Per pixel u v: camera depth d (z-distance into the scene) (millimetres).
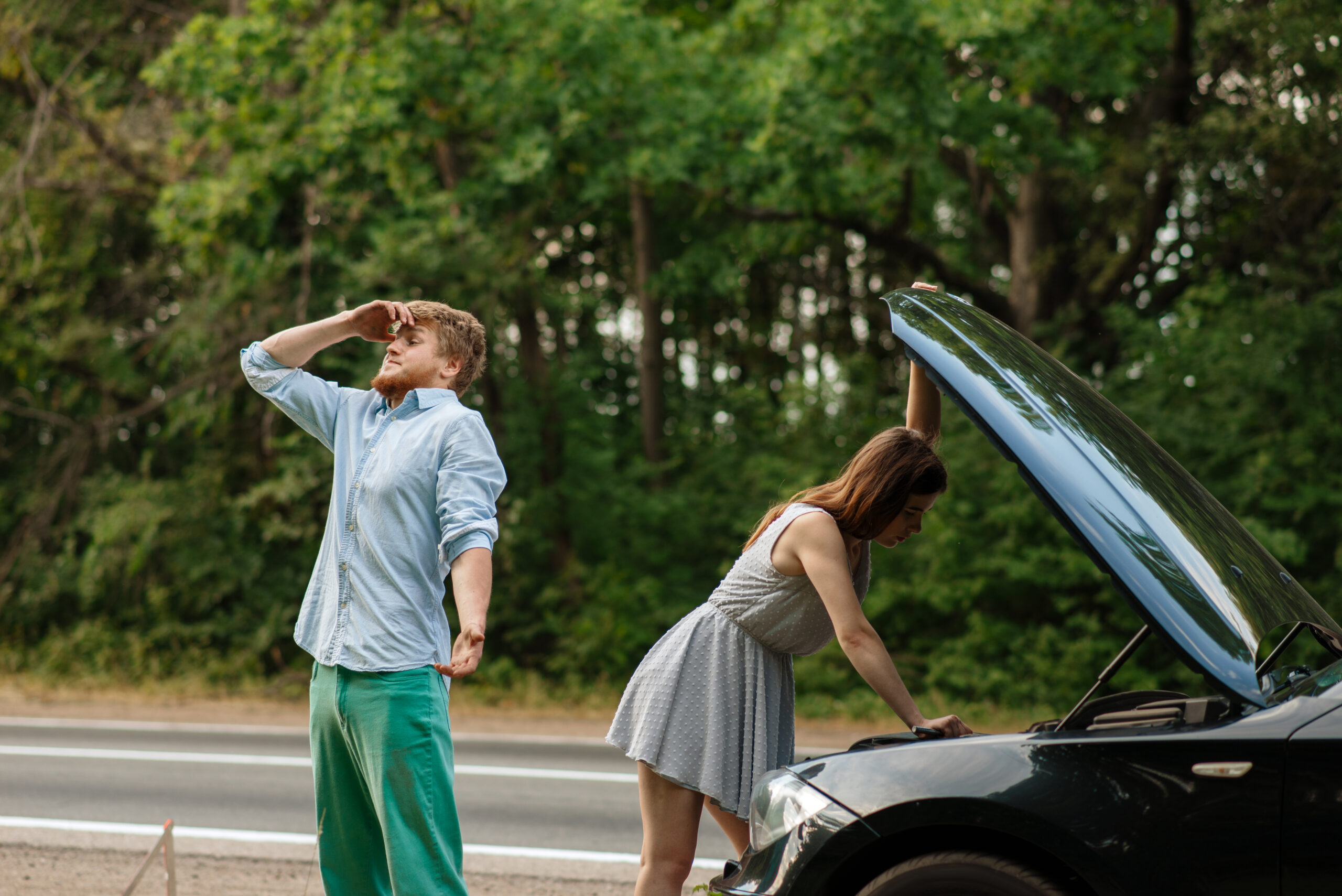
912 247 14297
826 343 21219
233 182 12227
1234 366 12164
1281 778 2219
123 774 7613
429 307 3098
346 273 13242
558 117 12516
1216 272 13117
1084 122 15352
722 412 17281
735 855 5402
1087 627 12250
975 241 19234
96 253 15820
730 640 2945
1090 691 2588
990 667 12523
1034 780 2385
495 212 13289
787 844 2592
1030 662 12422
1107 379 13344
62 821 6078
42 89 13891
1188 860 2248
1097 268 14484
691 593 14531
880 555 13539
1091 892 2371
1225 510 3113
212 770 7820
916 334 2807
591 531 14625
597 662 13719
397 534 2859
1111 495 2527
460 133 12938
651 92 12766
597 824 6203
